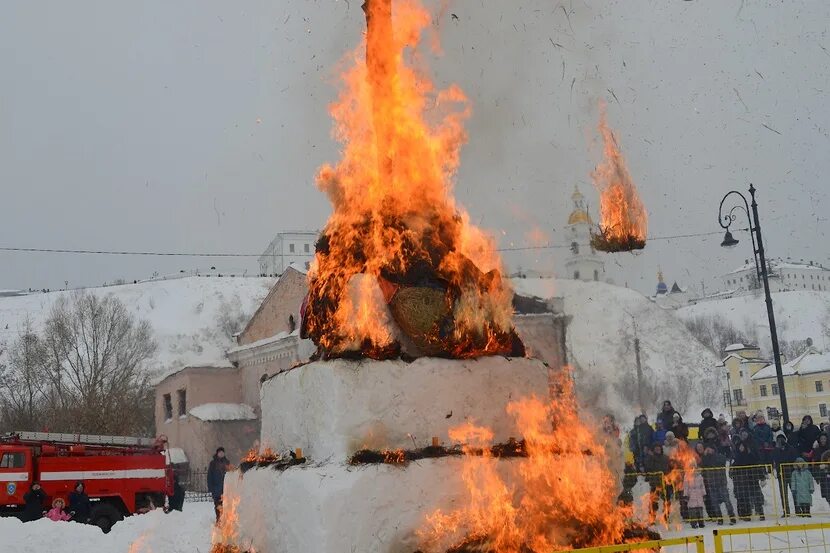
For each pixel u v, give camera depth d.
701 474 12.64
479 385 6.62
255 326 39.31
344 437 6.07
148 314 88.50
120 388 42.50
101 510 18.44
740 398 57.62
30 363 47.88
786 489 12.98
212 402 39.31
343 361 6.23
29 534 10.75
